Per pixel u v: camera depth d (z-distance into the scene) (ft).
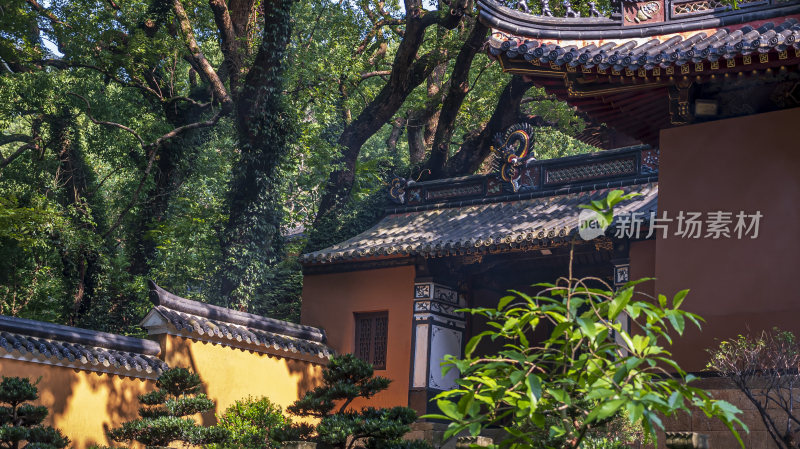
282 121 71.36
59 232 78.74
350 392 41.50
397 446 36.29
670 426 37.04
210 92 88.48
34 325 45.14
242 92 71.31
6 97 81.66
